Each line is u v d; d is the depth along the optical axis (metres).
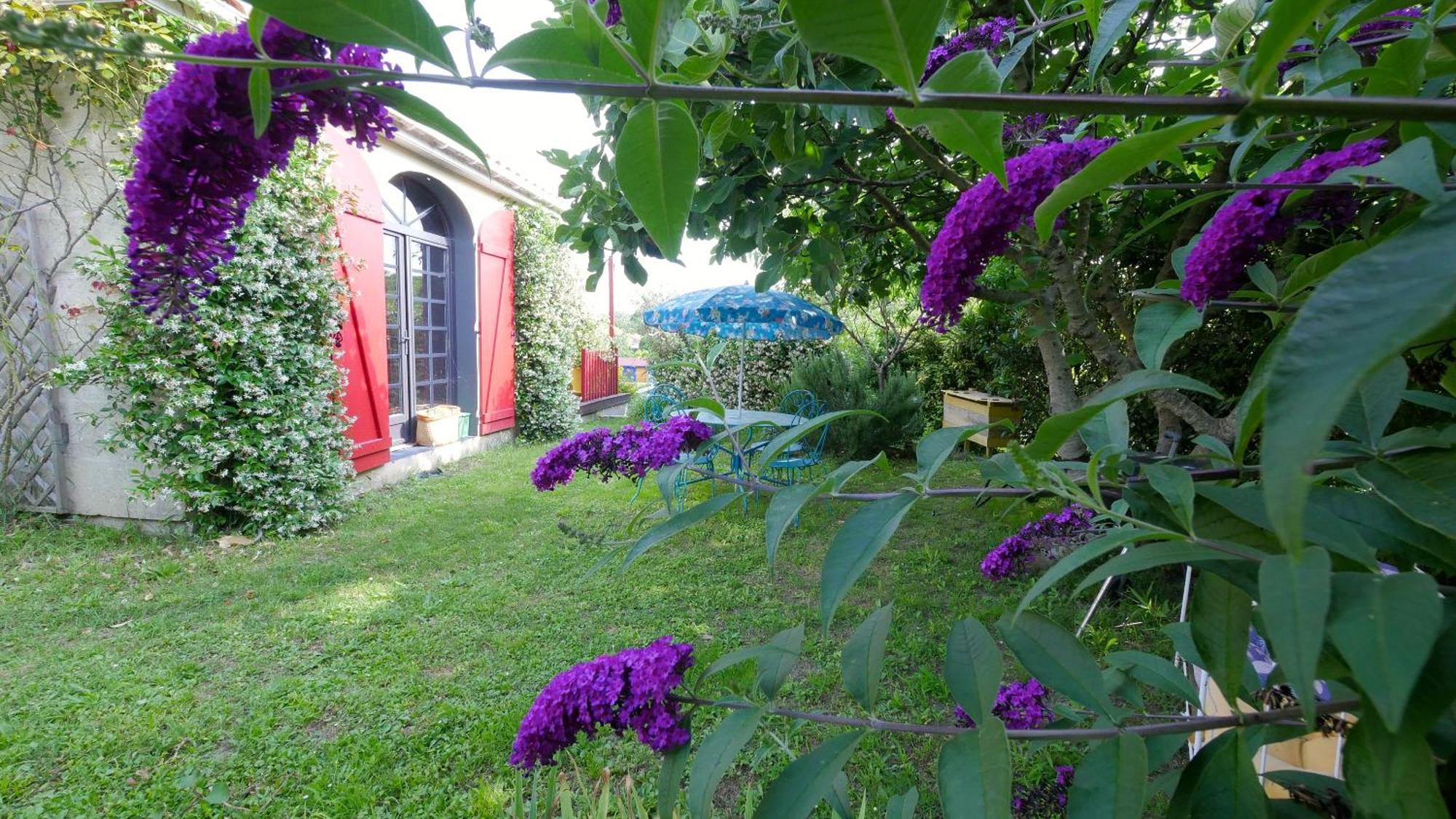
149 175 0.55
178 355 3.85
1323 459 0.55
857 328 8.82
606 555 0.78
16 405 4.07
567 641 2.97
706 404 0.92
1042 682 0.67
